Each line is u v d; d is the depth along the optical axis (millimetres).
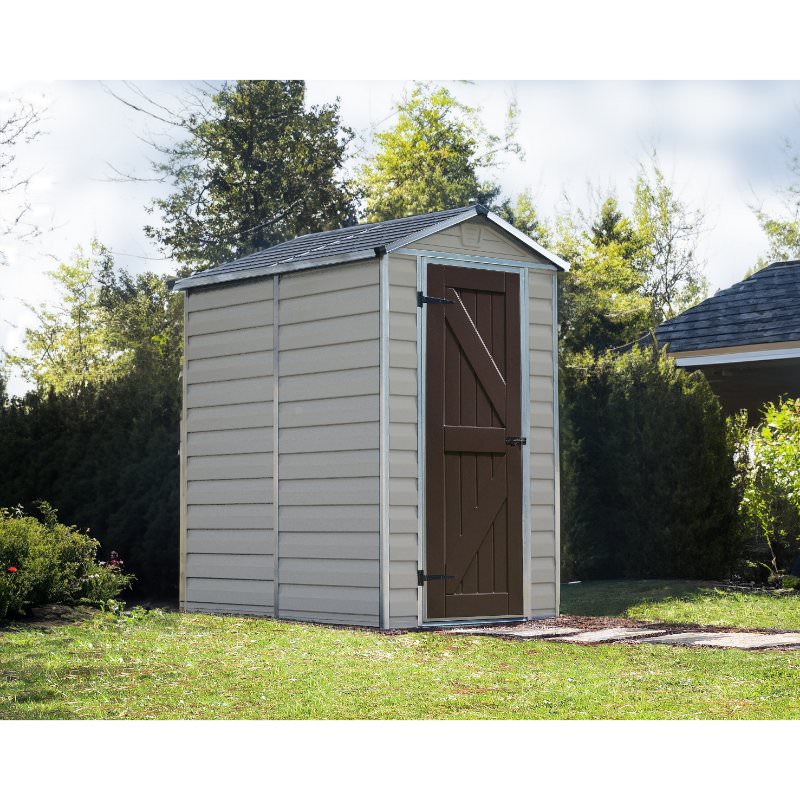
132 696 7395
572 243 41969
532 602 11469
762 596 12883
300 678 7953
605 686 7664
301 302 11469
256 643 9406
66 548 11312
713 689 7492
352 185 34281
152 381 15578
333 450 11070
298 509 11375
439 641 9633
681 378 15344
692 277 45781
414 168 37094
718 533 14906
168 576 14672
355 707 7117
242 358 12016
